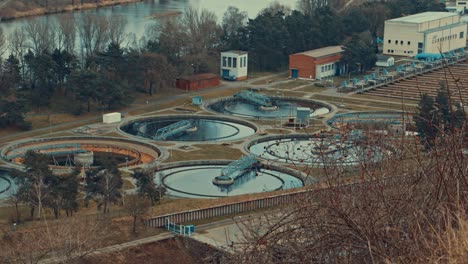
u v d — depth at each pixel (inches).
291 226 1200.8
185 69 6540.4
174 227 3166.8
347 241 1013.8
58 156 4662.9
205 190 3971.5
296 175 4168.3
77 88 5506.9
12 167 4261.8
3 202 3577.8
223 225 3243.1
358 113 5590.6
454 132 1014.4
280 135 5017.2
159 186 3693.4
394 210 1013.2
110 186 3408.0
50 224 2984.7
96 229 3021.7
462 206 954.1
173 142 4869.6
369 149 1218.0
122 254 2893.7
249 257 1080.2
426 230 975.6
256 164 4360.2
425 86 6358.3
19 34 7150.6
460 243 884.0
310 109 5753.0
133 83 6053.2
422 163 1085.1
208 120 5565.9
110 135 5027.1
